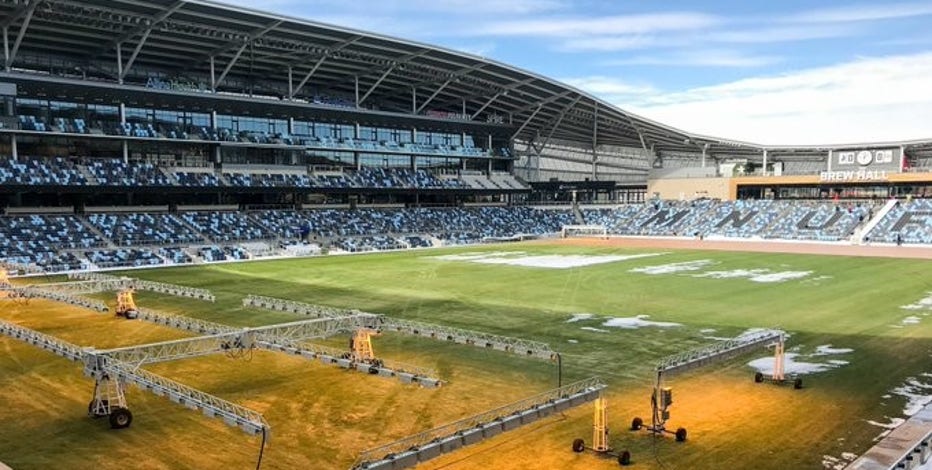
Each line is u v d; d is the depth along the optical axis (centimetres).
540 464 1827
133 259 6938
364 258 7656
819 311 4062
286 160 9612
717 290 4959
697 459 1852
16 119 7262
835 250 8081
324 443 2000
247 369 2822
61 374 2727
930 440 1686
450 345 3291
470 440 1675
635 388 2528
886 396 2406
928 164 10606
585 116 11369
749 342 2547
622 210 12256
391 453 1650
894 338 3309
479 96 10862
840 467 1788
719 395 2427
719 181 11725
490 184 11581
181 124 8519
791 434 2034
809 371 2742
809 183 10794
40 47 7894
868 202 10131
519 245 9469
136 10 6950
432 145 11031
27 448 1977
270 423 2172
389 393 2488
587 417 2200
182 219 8306
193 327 3297
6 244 6662
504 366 2875
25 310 4231
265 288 5238
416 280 5684
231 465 1848
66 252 6844
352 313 3462
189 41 7931
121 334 3509
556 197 12950
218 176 8806
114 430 2120
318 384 2605
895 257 7188
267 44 8200
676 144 12069
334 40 8212
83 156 7975
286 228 8862
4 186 6925
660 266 6594
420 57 8981
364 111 9906
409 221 10238
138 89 7950
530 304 4431
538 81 10006
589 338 3400
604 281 5503
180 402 2022
